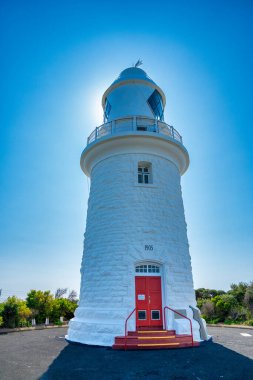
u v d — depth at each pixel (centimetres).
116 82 1884
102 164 1647
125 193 1507
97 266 1420
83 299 1452
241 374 797
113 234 1436
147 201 1499
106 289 1345
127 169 1555
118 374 805
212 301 2625
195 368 859
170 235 1480
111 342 1201
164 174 1603
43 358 998
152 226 1452
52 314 2367
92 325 1280
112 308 1296
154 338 1184
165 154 1645
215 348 1162
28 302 2317
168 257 1415
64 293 3653
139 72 1947
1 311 1919
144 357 1002
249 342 1327
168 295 1337
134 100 1812
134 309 1282
